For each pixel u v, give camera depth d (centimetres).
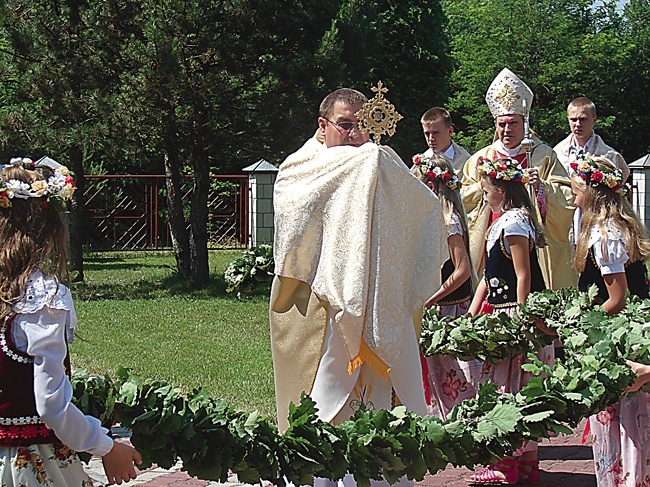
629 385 411
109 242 2280
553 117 3228
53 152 1385
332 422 428
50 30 1338
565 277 782
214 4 1328
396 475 352
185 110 1323
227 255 2095
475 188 787
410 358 421
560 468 582
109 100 1307
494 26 3425
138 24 1322
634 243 490
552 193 770
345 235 410
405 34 2630
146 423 324
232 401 721
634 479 457
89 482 316
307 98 1388
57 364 284
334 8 1413
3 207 299
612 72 3328
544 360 542
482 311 555
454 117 3475
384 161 412
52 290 291
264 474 343
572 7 3562
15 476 290
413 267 422
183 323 1132
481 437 370
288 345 438
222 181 2356
